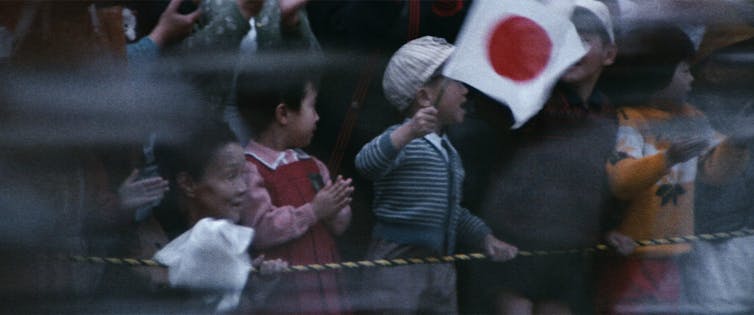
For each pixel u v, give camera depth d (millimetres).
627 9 4453
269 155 4098
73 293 3914
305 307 4082
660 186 4516
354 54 4211
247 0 4078
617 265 4473
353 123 4195
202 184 4008
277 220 4043
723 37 4621
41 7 3943
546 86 4309
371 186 4199
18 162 3885
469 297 4320
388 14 4254
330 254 4125
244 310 4027
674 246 4559
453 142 4285
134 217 3982
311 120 4148
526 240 4344
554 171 4344
